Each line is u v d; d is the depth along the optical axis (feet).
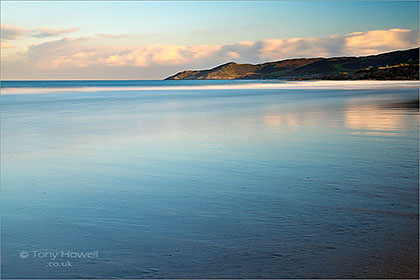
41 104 80.64
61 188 18.54
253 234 12.57
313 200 15.96
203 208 15.26
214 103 79.82
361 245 11.48
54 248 11.91
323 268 10.18
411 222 13.21
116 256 11.26
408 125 38.96
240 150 27.25
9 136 35.37
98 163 23.82
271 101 83.87
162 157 25.25
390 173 20.11
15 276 10.28
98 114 56.90
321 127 38.78
